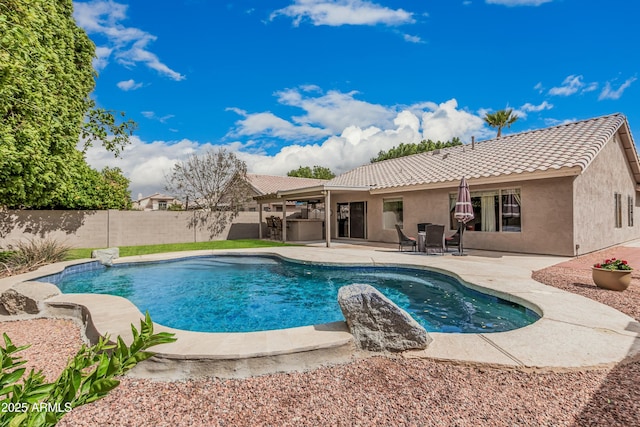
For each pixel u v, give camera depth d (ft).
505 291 20.61
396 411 9.33
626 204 52.85
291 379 11.32
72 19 35.76
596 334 13.82
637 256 36.14
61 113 30.25
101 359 4.94
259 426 8.80
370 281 30.55
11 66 14.56
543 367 11.19
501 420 8.81
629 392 9.89
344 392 10.39
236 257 44.93
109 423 8.98
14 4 14.42
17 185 27.91
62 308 19.11
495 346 12.82
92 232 55.62
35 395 4.58
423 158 65.21
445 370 11.57
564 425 8.54
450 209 47.42
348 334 13.38
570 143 41.24
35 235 50.88
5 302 19.51
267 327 20.20
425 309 22.26
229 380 11.34
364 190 54.29
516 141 51.57
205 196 83.35
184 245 58.03
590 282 23.50
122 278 34.14
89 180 56.75
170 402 10.03
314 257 37.91
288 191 58.23
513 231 40.83
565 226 36.45
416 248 46.44
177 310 23.57
